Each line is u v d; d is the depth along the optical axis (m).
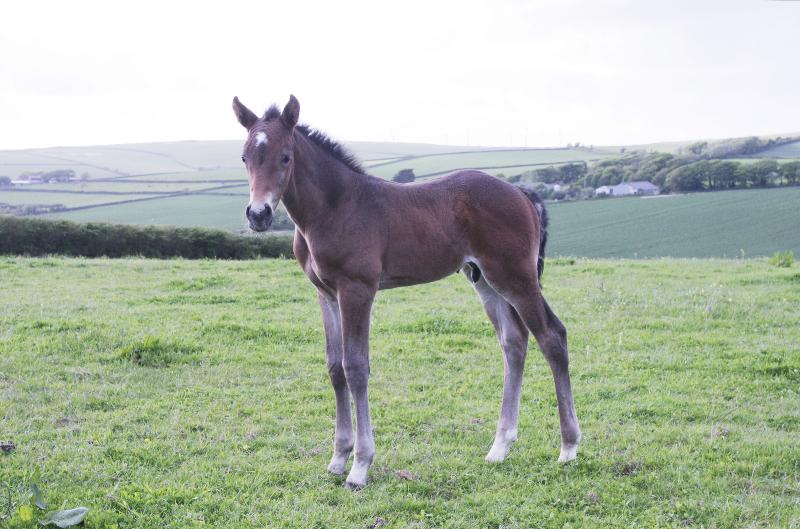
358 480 5.06
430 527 4.50
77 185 68.75
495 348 9.07
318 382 7.63
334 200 5.08
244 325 9.66
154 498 4.66
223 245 21.27
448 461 5.52
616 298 11.71
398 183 5.47
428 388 7.52
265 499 4.79
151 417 6.36
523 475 5.28
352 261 5.02
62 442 5.70
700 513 4.56
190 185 65.75
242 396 7.07
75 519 4.20
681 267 15.97
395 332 9.83
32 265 15.88
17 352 8.20
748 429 6.09
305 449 5.77
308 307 11.46
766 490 4.91
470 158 81.19
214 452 5.62
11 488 4.78
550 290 12.75
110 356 8.16
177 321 10.02
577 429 5.45
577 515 4.60
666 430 6.07
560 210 46.06
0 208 50.31
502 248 5.32
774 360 8.06
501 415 5.71
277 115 5.03
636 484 5.08
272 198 4.75
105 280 14.01
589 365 8.16
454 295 12.76
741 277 13.69
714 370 7.88
